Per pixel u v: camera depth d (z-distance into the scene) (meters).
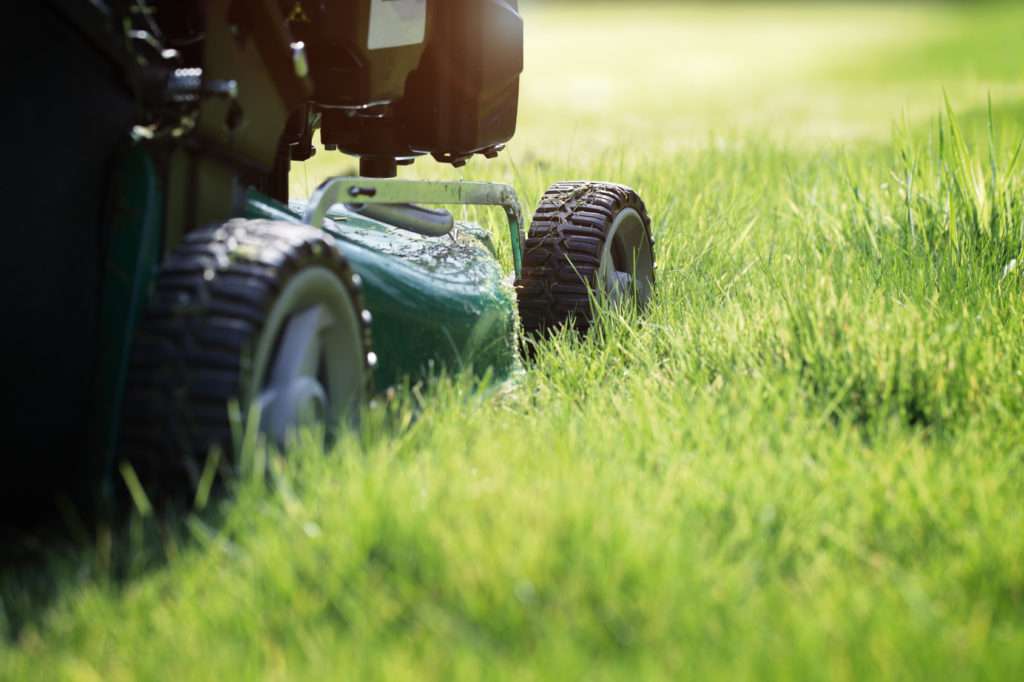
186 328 3.17
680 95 24.91
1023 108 14.95
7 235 3.24
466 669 2.35
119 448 3.18
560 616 2.54
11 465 3.30
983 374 4.22
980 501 3.20
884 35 65.38
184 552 2.91
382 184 4.35
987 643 2.54
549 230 5.34
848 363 4.27
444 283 4.60
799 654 2.40
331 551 2.82
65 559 3.06
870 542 3.09
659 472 3.45
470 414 3.96
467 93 5.13
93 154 3.45
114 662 2.51
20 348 3.28
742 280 6.05
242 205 3.93
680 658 2.42
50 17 3.27
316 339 3.52
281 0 4.36
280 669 2.44
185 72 3.51
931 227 6.16
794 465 3.39
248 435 3.12
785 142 10.98
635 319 5.28
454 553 2.74
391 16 4.56
